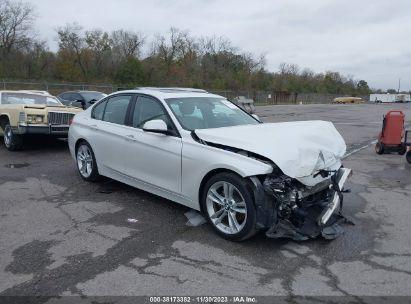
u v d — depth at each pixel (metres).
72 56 64.88
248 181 4.44
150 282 3.71
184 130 5.25
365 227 5.15
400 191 7.00
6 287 3.59
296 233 4.50
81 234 4.79
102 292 3.53
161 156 5.41
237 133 4.88
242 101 25.36
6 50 59.69
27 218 5.30
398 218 5.53
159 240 4.64
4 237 4.67
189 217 5.39
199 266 4.02
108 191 6.59
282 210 4.46
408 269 4.02
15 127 9.96
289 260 4.18
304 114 33.84
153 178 5.64
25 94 11.53
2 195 6.32
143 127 5.52
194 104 5.92
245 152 4.60
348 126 21.09
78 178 7.44
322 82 115.00
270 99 76.12
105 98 6.95
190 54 82.81
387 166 9.29
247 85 85.12
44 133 9.86
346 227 5.13
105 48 71.56
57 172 7.95
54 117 10.00
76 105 11.98
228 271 3.93
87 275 3.81
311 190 4.58
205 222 5.21
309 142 4.79
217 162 4.66
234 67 90.31
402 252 4.41
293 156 4.38
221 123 5.75
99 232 4.86
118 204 5.91
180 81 72.81
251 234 4.46
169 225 5.11
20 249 4.36
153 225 5.11
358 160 10.12
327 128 5.49
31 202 5.98
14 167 8.40
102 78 66.12
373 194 6.77
